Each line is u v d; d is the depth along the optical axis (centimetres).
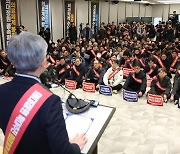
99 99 492
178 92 468
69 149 85
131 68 655
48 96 87
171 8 2183
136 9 2036
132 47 901
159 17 2258
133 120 390
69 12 1231
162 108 442
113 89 534
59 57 732
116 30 1439
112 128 360
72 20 1259
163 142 322
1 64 662
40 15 1045
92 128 136
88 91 541
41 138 83
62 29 1205
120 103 469
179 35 1362
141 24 1609
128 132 349
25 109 85
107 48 870
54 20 1134
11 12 882
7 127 88
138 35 1429
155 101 455
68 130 133
